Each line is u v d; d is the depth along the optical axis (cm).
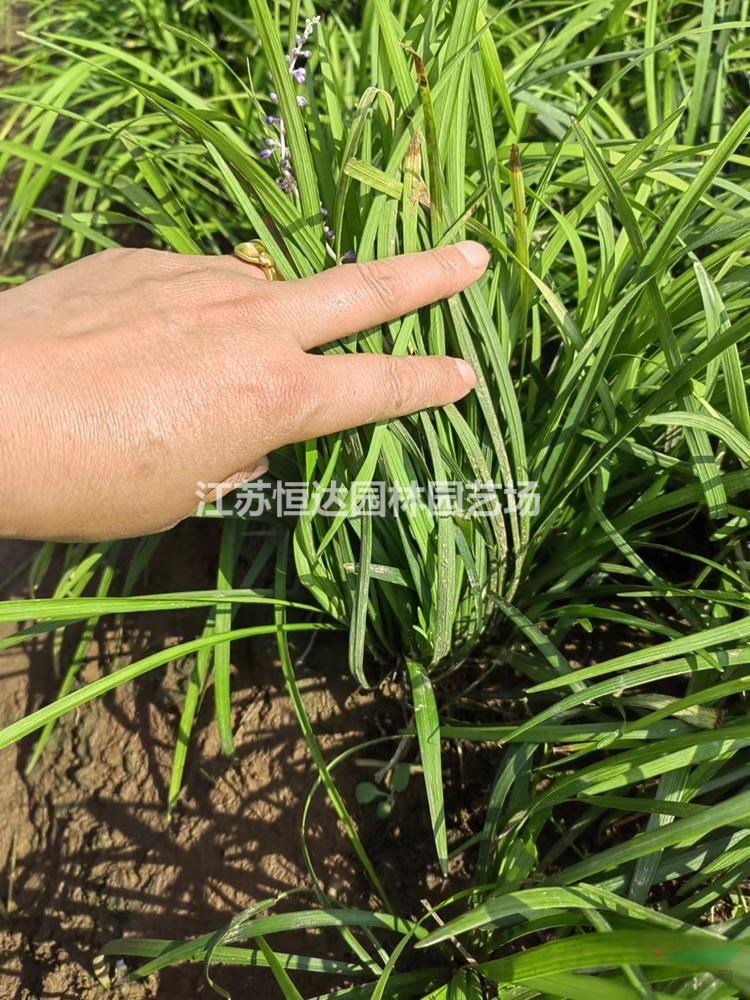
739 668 29
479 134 29
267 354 25
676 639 26
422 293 26
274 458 37
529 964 22
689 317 32
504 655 34
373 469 28
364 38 40
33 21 70
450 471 30
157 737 40
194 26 55
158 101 27
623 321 29
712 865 25
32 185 48
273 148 30
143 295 27
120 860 37
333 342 29
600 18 45
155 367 25
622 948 19
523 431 34
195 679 36
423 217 28
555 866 32
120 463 25
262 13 25
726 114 44
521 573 34
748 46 42
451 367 27
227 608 35
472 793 35
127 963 35
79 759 40
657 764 26
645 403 29
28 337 25
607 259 31
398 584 32
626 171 32
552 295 28
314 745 30
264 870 35
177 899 35
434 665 33
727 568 32
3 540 49
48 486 24
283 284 27
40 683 43
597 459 30
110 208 56
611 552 35
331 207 31
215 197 48
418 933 28
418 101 25
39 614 27
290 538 38
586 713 32
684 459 34
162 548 45
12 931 37
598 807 30
